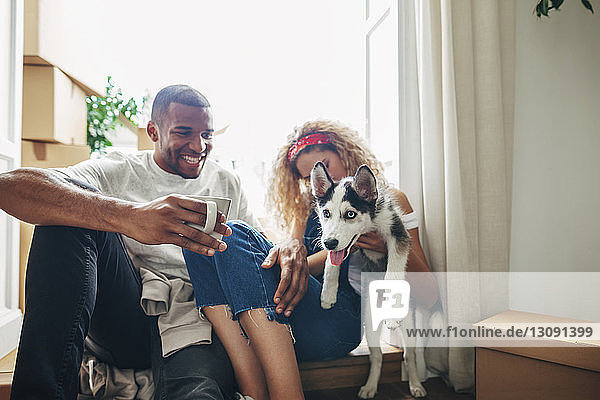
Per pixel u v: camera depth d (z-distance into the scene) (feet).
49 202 2.92
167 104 4.59
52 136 5.45
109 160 4.46
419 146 5.16
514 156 5.33
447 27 4.76
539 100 5.39
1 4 4.64
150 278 3.88
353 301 4.14
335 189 3.95
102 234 3.24
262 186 5.93
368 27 6.32
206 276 3.63
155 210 2.89
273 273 3.59
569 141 5.44
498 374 4.07
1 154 4.50
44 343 2.71
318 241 4.37
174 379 3.33
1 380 3.77
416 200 5.12
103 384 3.64
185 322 3.65
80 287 2.90
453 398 4.44
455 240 4.67
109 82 6.63
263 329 3.33
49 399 2.64
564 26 5.46
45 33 5.23
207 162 4.89
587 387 3.56
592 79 5.49
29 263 2.90
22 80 5.18
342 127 4.77
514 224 5.32
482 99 4.89
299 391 3.28
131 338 3.68
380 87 6.08
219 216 3.00
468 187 4.82
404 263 4.15
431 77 4.90
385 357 4.65
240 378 3.51
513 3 5.06
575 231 5.44
